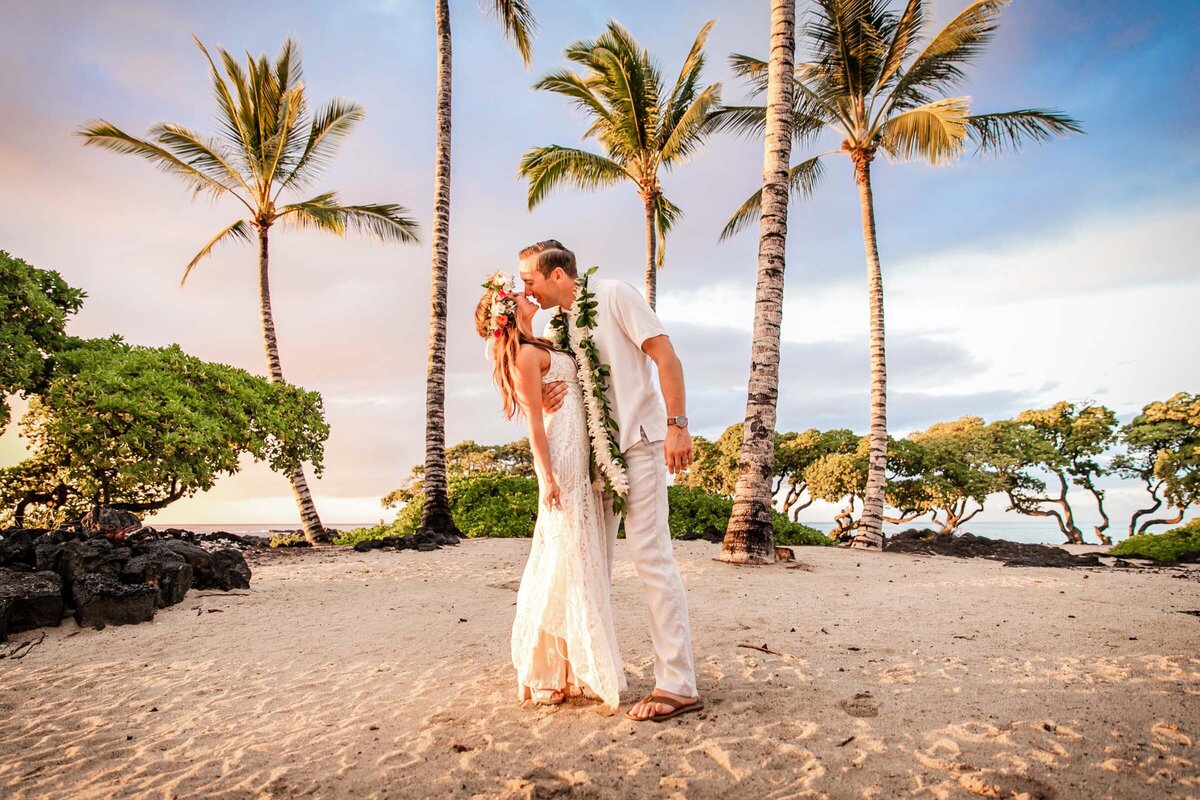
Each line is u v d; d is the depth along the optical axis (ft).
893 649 12.04
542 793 6.91
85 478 32.60
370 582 22.68
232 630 15.20
